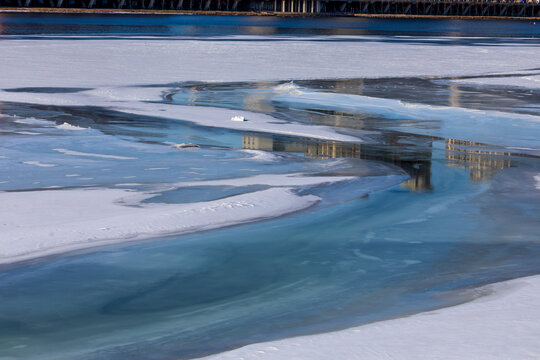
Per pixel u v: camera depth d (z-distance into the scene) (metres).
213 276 10.03
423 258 10.99
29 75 38.47
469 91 36.06
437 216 13.50
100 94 31.59
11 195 13.94
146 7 199.50
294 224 12.66
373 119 26.42
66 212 12.78
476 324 7.58
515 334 7.21
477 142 22.05
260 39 82.56
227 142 21.14
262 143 21.11
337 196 14.77
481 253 11.26
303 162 18.38
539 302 8.48
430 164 18.58
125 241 11.39
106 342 7.81
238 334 7.99
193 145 20.03
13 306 8.88
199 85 36.56
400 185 16.06
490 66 52.16
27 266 10.22
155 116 25.97
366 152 20.06
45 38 74.12
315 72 44.69
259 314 8.65
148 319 8.50
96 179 15.63
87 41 68.75
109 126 23.55
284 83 38.22
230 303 9.05
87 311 8.74
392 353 6.77
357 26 154.25
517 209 14.14
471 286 9.61
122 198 13.91
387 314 8.55
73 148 19.33
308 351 6.91
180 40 74.81
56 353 7.53
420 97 33.22
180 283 9.77
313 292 9.45
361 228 12.58
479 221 13.20
